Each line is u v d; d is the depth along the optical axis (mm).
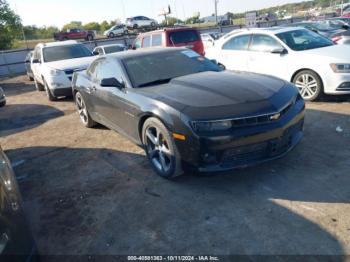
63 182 4082
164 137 3512
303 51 6484
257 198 3211
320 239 2570
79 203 3533
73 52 10641
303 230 2693
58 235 3037
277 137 3273
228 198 3266
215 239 2707
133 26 37875
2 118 8195
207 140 3127
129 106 4051
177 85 3924
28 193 3914
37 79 11523
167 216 3096
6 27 31328
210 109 3205
